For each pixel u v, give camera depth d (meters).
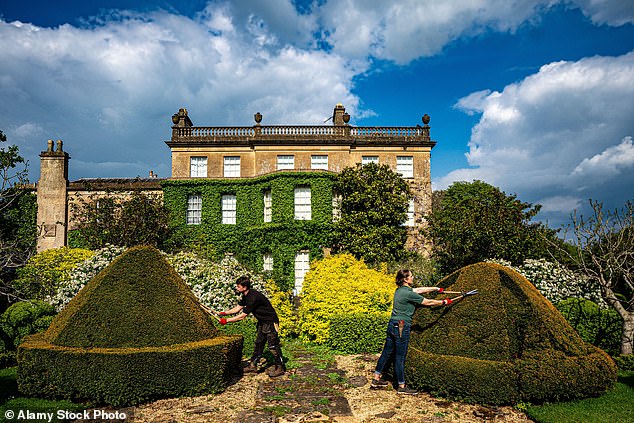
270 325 7.93
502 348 6.29
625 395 6.46
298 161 24.56
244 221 23.16
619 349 9.90
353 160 24.86
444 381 6.33
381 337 10.27
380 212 21.34
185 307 7.18
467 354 6.44
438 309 7.17
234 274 12.38
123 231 18.70
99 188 24.17
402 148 24.91
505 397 5.97
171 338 6.76
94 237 18.69
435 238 18.58
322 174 22.05
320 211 21.81
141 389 6.21
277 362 7.93
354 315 10.66
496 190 18.23
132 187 24.62
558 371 6.01
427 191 24.31
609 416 5.55
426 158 24.92
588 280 11.22
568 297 11.96
